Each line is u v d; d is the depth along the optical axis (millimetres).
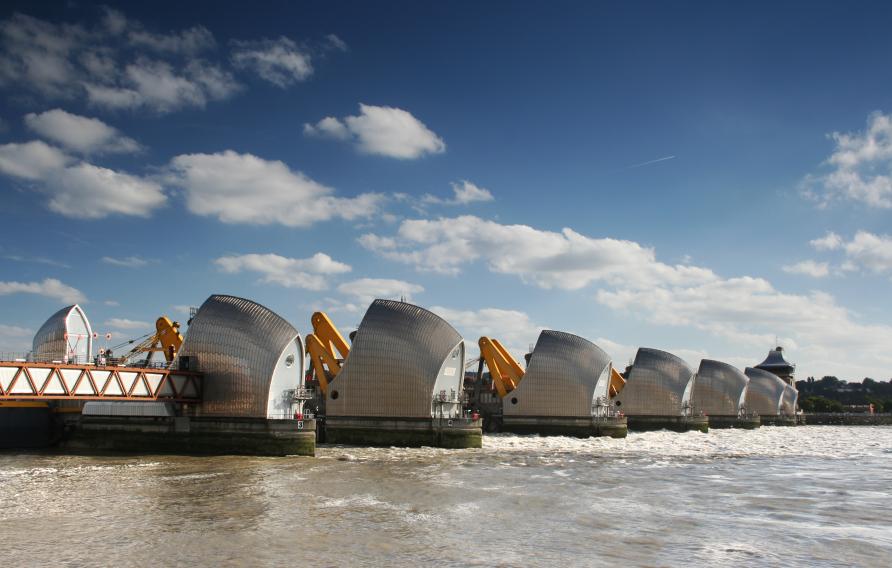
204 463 58469
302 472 52344
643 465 62031
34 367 56656
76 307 84125
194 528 31797
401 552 27953
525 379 103812
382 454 68312
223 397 68812
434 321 81125
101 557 26781
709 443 92438
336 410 81312
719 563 27297
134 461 59875
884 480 53531
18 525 32344
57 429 76062
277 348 68375
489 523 33844
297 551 27859
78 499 39344
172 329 85438
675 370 120812
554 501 40531
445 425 76875
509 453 71688
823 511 39094
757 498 43469
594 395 101438
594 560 27359
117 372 62250
